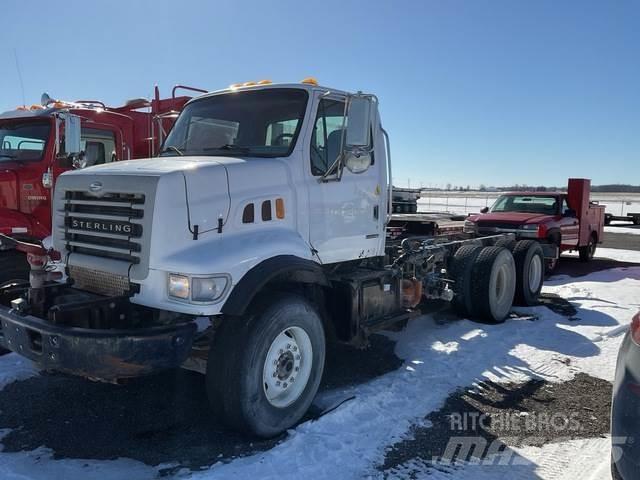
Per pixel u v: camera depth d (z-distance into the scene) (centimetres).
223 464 344
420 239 714
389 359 559
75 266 411
